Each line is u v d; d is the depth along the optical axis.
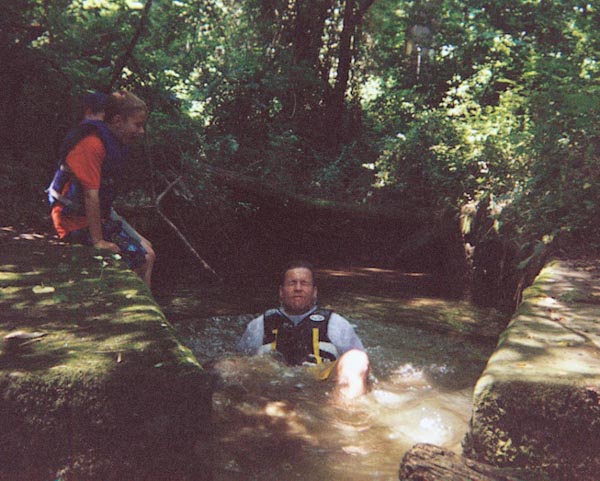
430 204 11.55
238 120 13.27
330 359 4.68
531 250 7.11
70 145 4.44
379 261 11.09
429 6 14.58
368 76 16.64
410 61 15.36
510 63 13.46
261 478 2.95
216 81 12.95
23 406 2.39
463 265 8.73
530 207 7.37
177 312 6.54
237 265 9.71
